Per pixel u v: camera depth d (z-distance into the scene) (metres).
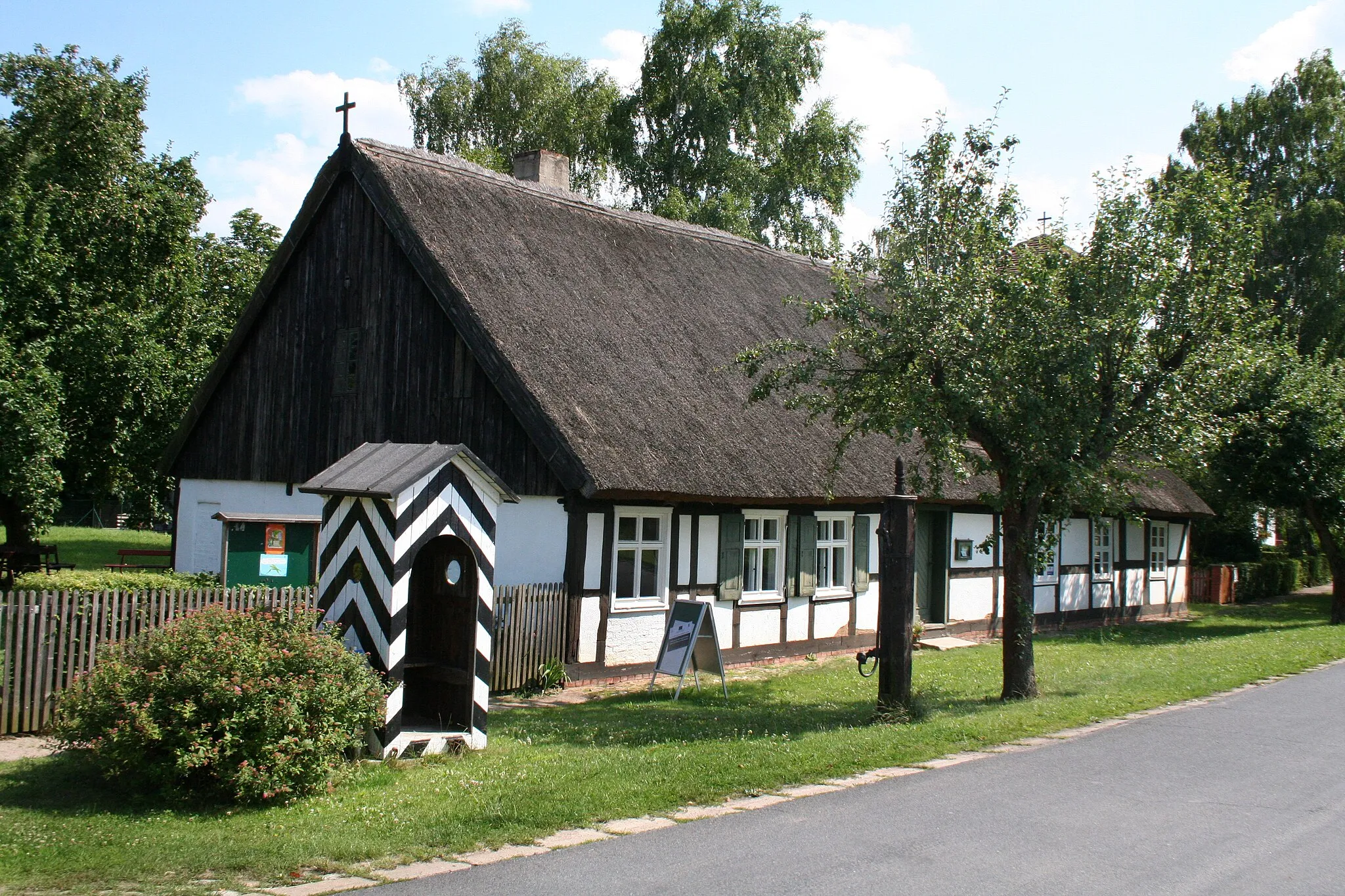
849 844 6.30
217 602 10.70
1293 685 12.86
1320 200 31.83
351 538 8.80
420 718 9.52
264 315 18.33
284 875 5.71
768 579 16.34
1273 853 6.21
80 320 20.53
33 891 5.43
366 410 16.28
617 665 14.05
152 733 6.83
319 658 7.61
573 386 13.97
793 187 34.62
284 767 7.04
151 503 23.92
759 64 33.88
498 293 14.90
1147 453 12.50
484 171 17.80
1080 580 23.08
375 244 16.41
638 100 34.38
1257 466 21.58
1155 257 11.77
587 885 5.56
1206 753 8.85
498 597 12.74
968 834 6.52
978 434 12.00
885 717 10.56
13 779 7.70
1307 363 22.44
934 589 19.44
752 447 15.30
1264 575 31.94
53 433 18.55
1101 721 10.39
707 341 17.31
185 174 22.89
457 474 8.89
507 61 36.88
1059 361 11.53
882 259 11.95
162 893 5.43
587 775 7.88
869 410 11.77
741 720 11.02
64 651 9.84
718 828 6.61
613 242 18.38
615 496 12.95
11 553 19.95
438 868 5.84
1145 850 6.24
